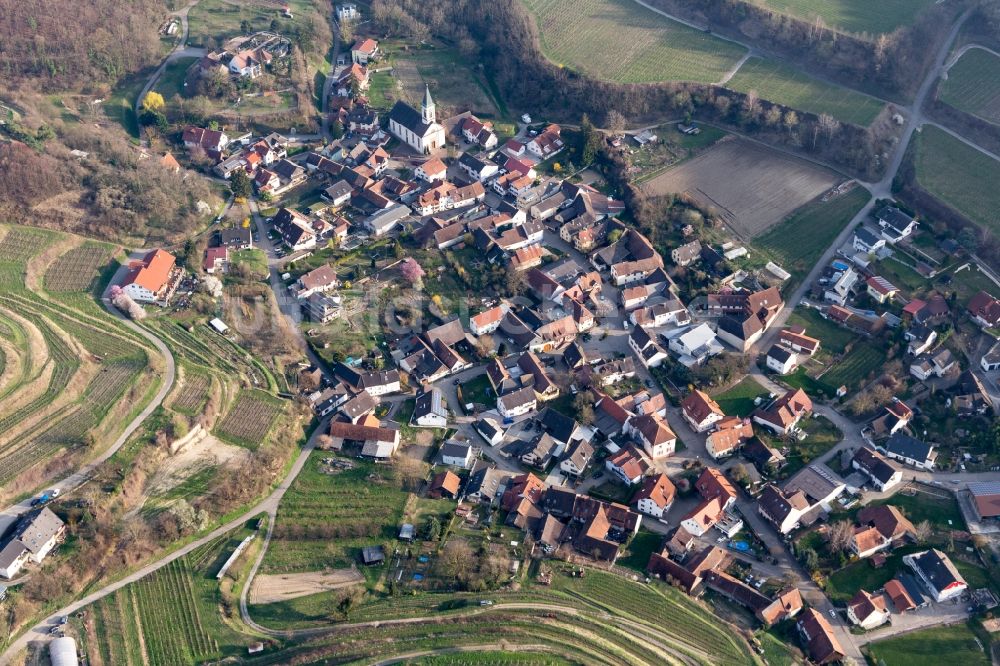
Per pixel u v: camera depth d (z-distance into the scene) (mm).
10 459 167500
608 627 150375
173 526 160500
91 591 152250
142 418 178750
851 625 156125
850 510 174750
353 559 162000
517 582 157750
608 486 180125
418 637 147000
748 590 157375
